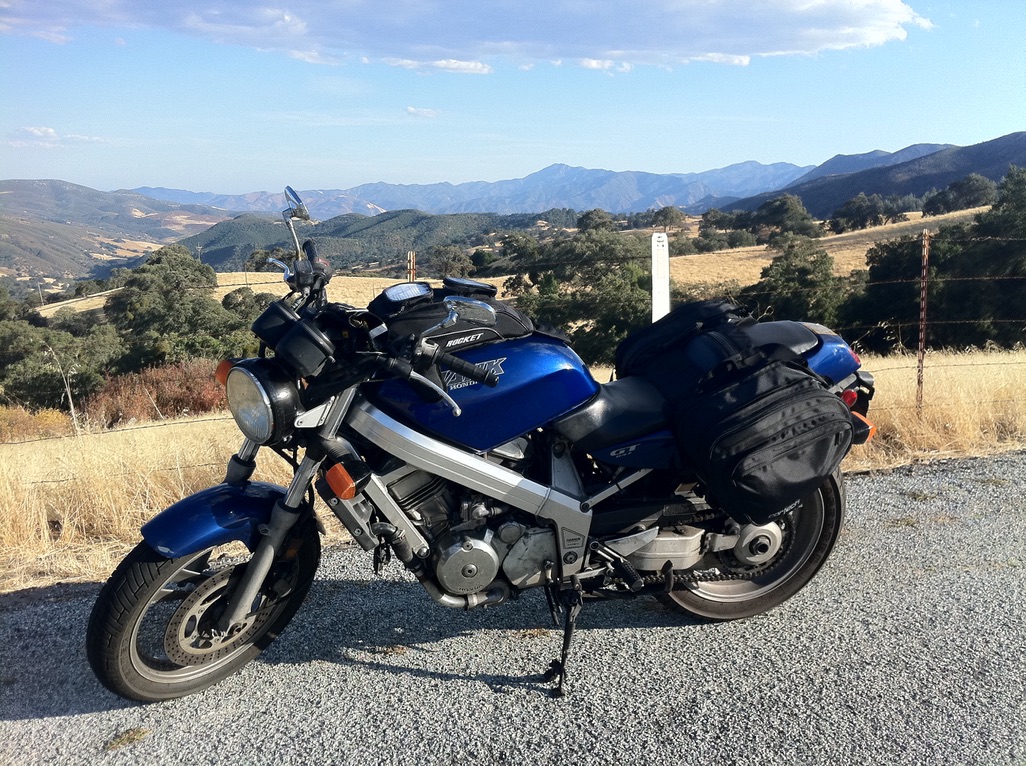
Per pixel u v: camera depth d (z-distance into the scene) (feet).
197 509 9.57
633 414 10.36
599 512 10.45
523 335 10.07
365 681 10.43
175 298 114.73
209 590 9.96
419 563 10.04
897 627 11.57
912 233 274.77
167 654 9.95
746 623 11.89
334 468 9.19
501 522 10.05
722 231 465.06
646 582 11.16
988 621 11.67
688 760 8.64
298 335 8.84
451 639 11.55
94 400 47.65
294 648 11.32
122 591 9.39
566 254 160.04
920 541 14.71
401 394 9.51
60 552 15.30
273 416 8.93
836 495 12.10
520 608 12.55
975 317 90.27
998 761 8.51
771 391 9.82
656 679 10.36
